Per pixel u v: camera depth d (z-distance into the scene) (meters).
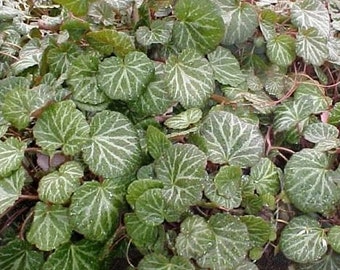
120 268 0.48
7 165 0.45
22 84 0.52
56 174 0.45
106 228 0.44
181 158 0.44
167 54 0.53
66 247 0.45
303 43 0.54
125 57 0.50
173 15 0.54
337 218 0.48
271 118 0.52
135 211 0.43
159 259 0.43
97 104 0.49
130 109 0.50
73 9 0.53
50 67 0.53
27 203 0.49
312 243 0.46
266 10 0.55
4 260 0.46
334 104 0.55
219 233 0.44
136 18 0.55
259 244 0.46
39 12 0.66
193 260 0.44
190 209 0.46
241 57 0.56
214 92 0.52
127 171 0.45
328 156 0.48
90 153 0.45
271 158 0.50
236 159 0.46
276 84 0.54
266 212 0.48
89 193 0.44
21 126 0.47
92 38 0.50
